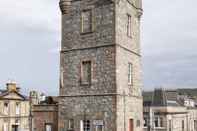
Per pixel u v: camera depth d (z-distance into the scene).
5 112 61.62
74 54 30.81
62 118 30.59
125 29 30.72
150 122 55.34
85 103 29.45
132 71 31.58
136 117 31.61
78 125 29.56
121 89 28.80
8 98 62.41
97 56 29.44
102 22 29.56
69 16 31.56
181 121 60.59
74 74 30.55
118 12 29.33
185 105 66.12
